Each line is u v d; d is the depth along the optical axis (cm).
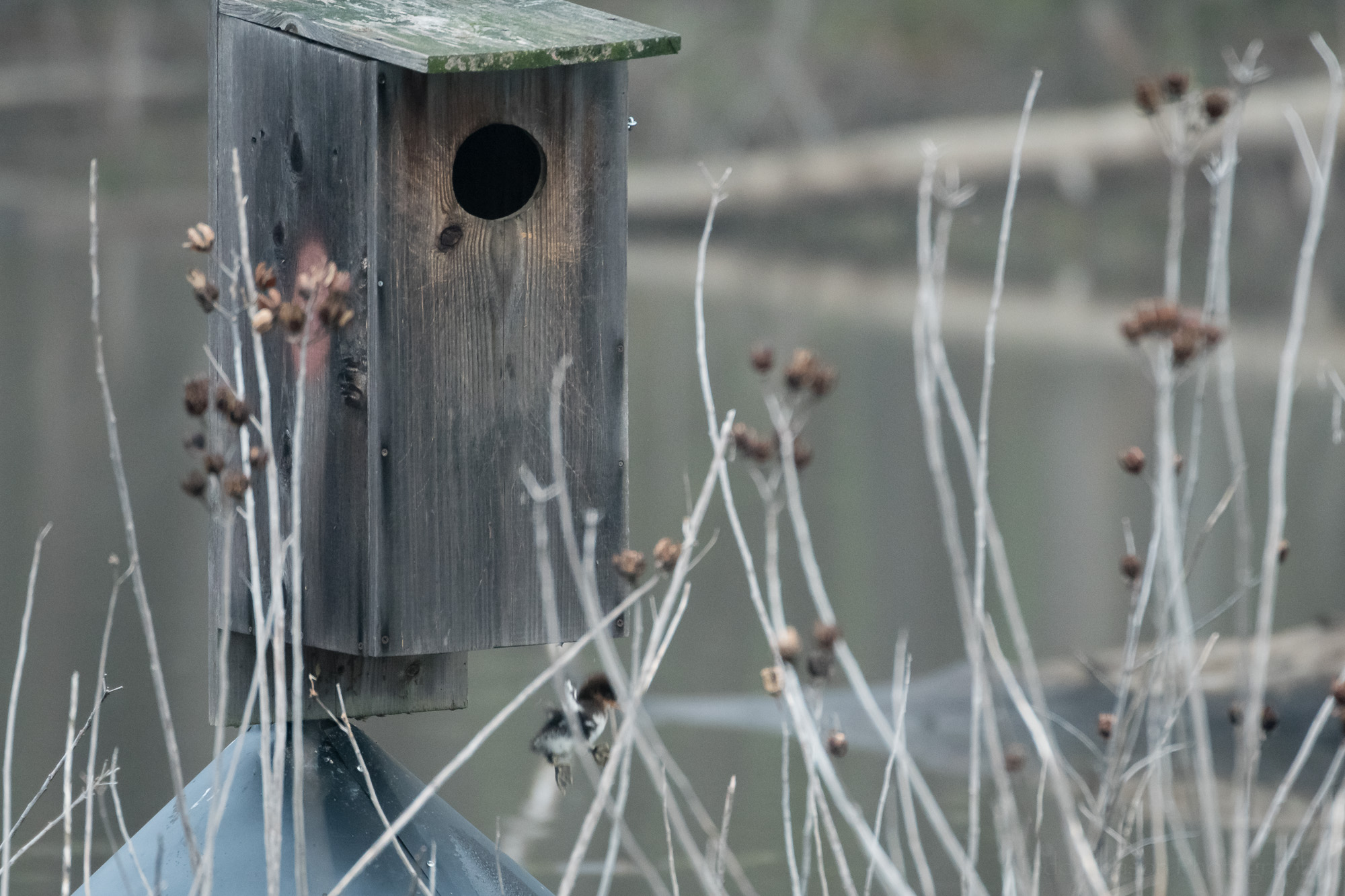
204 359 4472
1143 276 8031
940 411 4294
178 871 1008
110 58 10562
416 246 1000
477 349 1019
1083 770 1650
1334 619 2016
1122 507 3162
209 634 1106
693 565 771
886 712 1897
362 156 994
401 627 1006
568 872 746
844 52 10200
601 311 1051
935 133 8512
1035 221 8706
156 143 10175
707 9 10200
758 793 1569
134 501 2917
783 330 5647
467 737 1777
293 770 1041
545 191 1031
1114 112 8644
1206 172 1016
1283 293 7231
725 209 8712
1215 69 9162
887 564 2705
